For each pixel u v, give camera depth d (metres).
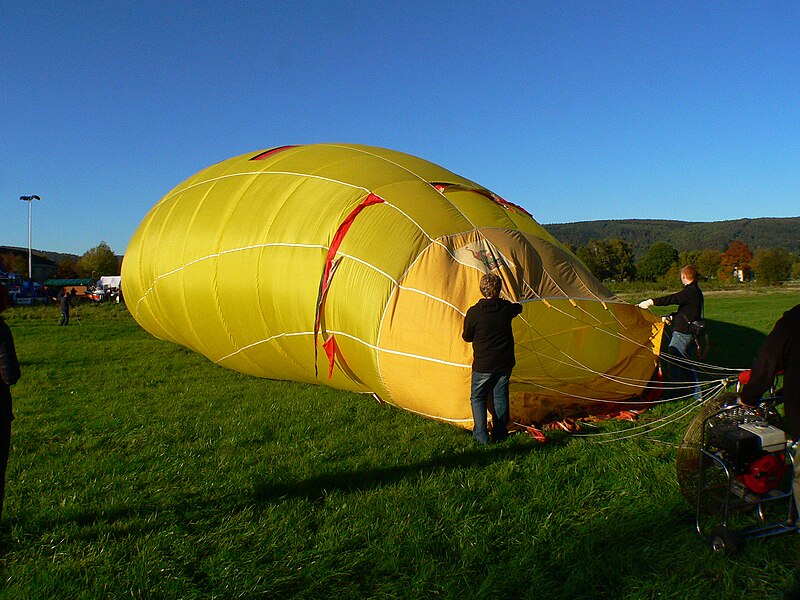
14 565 3.53
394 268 6.56
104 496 4.52
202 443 5.79
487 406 5.90
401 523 3.91
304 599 3.16
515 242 7.03
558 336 7.64
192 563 3.55
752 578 3.27
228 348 8.79
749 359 10.34
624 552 3.53
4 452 3.44
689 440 3.97
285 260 7.47
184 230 9.27
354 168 8.09
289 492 4.54
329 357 6.93
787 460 3.83
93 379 9.36
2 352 3.37
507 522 3.93
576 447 5.42
